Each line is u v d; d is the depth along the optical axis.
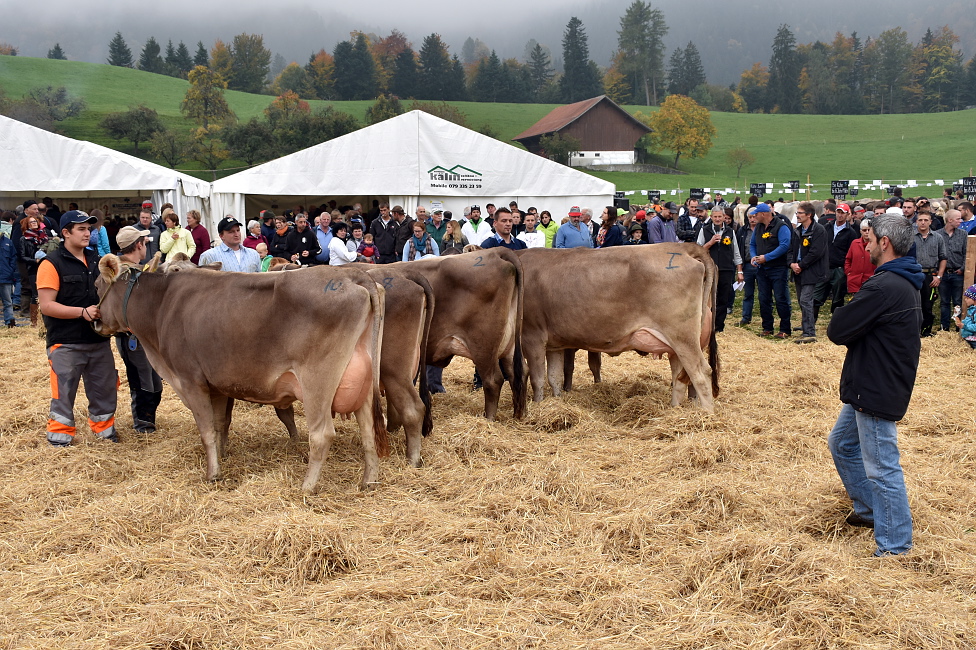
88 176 15.95
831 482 5.04
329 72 127.94
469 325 6.34
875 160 70.88
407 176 16.72
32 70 89.12
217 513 4.71
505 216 8.80
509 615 3.57
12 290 12.80
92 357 6.09
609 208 11.19
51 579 3.92
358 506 4.85
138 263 6.21
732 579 3.84
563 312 6.85
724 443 5.71
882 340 4.03
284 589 3.86
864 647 3.30
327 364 4.91
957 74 138.38
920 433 6.39
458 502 4.86
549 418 6.48
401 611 3.58
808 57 151.12
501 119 98.62
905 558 4.06
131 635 3.39
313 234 13.12
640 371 8.62
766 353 9.59
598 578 3.86
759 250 11.13
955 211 10.49
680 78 164.00
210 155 60.06
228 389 5.22
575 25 155.38
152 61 141.88
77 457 5.61
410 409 5.59
